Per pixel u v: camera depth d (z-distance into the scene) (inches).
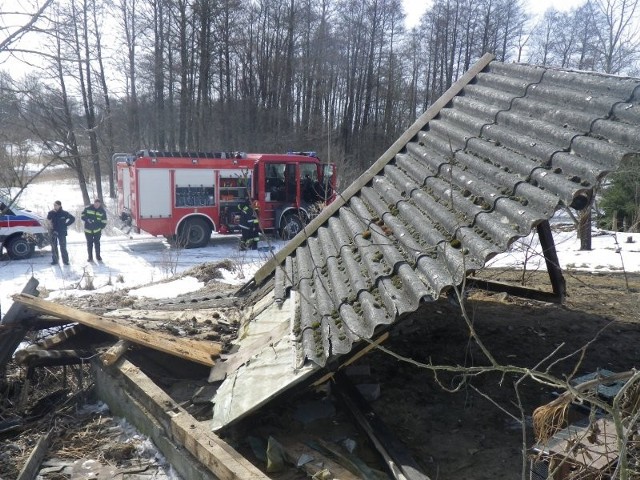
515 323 258.8
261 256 555.8
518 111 184.4
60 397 219.3
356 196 234.4
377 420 167.0
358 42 1282.0
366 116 1208.8
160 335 217.8
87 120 793.6
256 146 1116.5
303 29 1227.9
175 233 622.2
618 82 156.6
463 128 203.3
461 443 164.2
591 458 109.5
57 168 1296.8
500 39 1395.2
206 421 169.3
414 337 243.8
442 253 150.3
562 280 241.6
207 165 621.9
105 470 162.1
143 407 180.4
